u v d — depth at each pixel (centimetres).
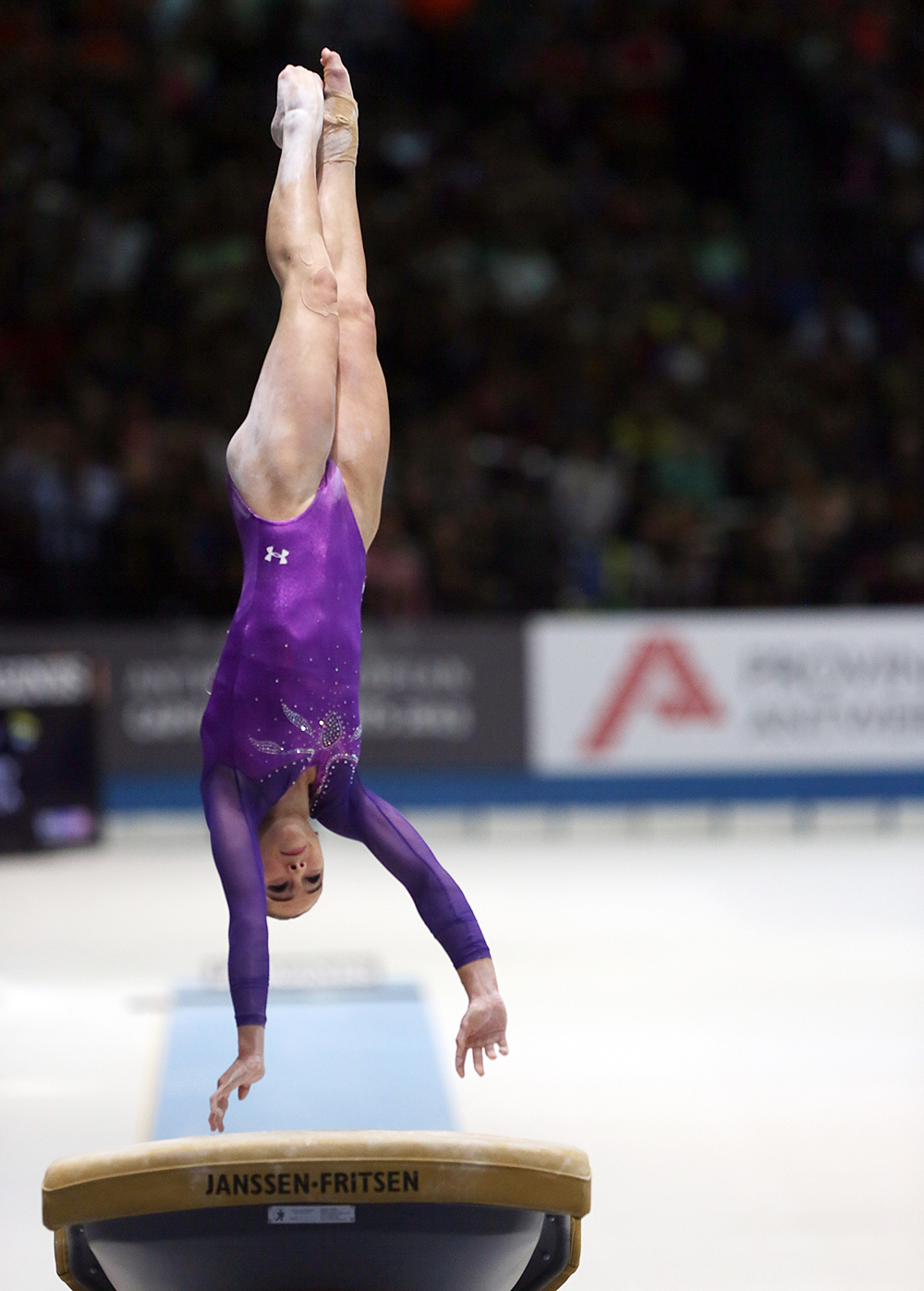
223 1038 2466
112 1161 1066
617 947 3148
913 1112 2172
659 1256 1709
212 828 1216
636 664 4472
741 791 4481
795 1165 1977
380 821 1274
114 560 4675
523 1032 2569
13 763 4219
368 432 1324
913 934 3231
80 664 4322
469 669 4462
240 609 1256
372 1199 1062
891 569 4775
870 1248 1727
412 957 3070
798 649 4484
